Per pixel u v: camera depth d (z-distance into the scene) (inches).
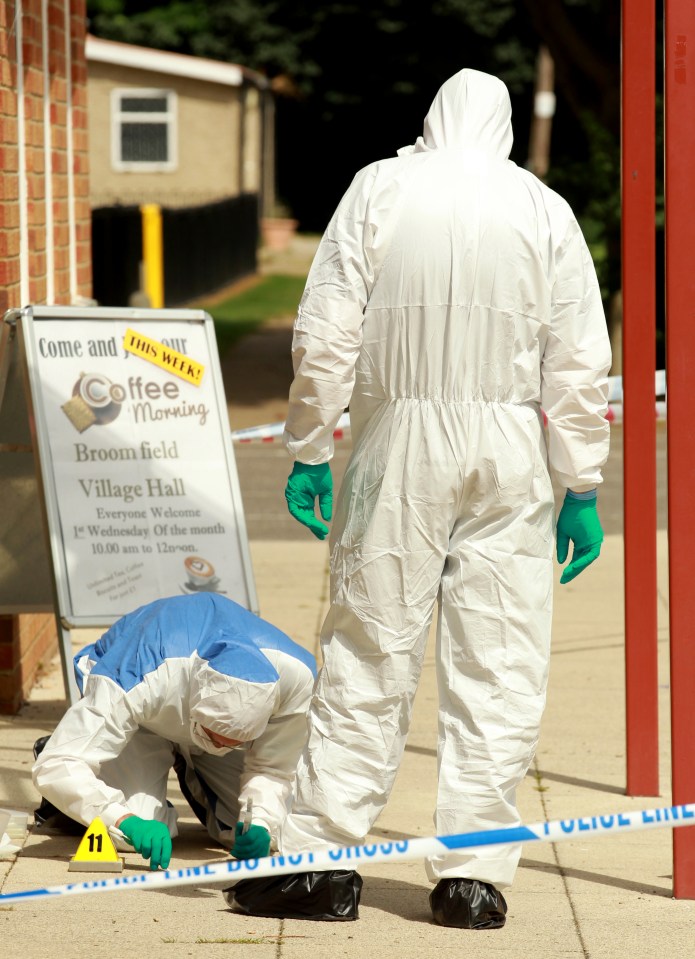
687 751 545.6
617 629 1061.8
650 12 653.9
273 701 555.8
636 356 682.8
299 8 6210.6
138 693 573.0
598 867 601.3
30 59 850.8
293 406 521.0
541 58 4899.1
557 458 527.8
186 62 5073.8
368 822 522.0
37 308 757.3
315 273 518.6
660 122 2052.2
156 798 611.5
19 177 825.5
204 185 5187.0
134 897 548.1
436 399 510.3
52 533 740.7
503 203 512.1
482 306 507.8
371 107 6446.9
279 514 1541.6
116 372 776.3
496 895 521.0
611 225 2402.8
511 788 516.4
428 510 510.6
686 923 528.1
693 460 541.6
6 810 633.6
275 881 527.2
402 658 517.3
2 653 821.2
